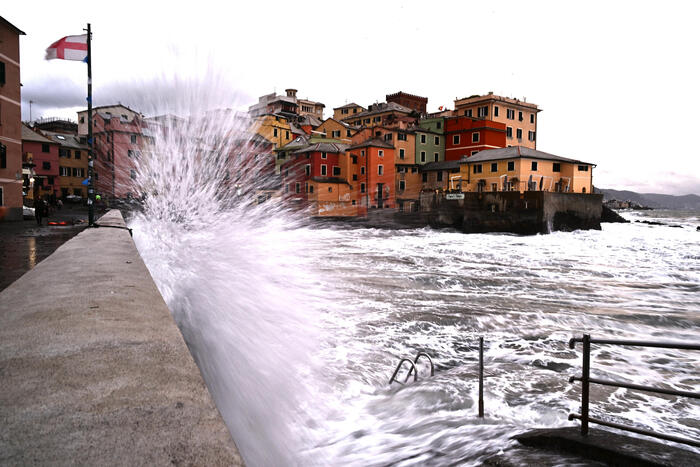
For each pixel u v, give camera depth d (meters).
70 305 2.39
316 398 5.18
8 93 22.89
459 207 45.25
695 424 5.07
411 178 55.12
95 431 1.06
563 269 20.59
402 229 49.75
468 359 7.89
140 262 4.28
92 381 1.37
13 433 1.03
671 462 2.99
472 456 3.87
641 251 29.36
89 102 15.67
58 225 20.22
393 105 67.75
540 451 3.75
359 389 6.08
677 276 18.70
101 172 33.09
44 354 1.61
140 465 0.92
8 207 22.81
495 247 31.25
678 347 2.92
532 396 5.84
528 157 44.12
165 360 1.59
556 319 11.03
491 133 55.84
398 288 14.59
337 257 23.33
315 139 58.03
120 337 1.84
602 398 5.85
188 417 1.17
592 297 14.16
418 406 5.52
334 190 51.38
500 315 11.18
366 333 9.12
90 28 15.61
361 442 4.49
